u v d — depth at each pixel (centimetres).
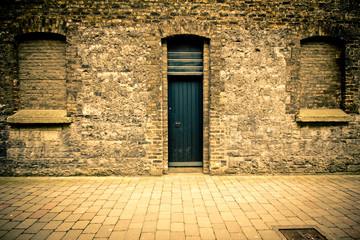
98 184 404
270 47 454
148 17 440
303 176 453
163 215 290
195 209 307
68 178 437
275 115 459
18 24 434
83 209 306
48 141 446
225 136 457
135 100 448
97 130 448
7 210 301
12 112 446
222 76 452
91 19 439
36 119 431
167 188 385
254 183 411
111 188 384
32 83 456
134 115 449
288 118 460
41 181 419
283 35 453
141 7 439
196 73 471
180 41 475
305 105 476
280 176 453
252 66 454
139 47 443
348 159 466
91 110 447
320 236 247
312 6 450
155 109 449
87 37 440
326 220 280
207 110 465
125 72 446
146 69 446
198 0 441
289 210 306
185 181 421
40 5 432
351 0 452
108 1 437
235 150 459
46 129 445
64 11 435
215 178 439
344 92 467
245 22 449
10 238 238
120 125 449
